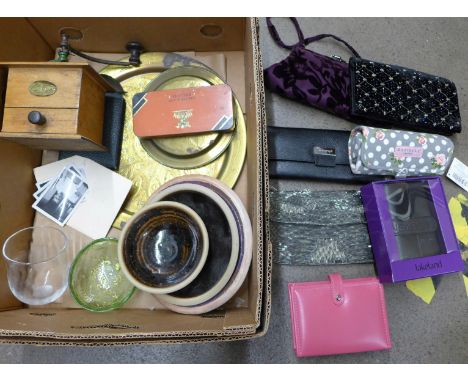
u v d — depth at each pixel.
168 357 0.80
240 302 0.68
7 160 0.64
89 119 0.64
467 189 0.90
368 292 0.78
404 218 0.75
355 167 0.82
